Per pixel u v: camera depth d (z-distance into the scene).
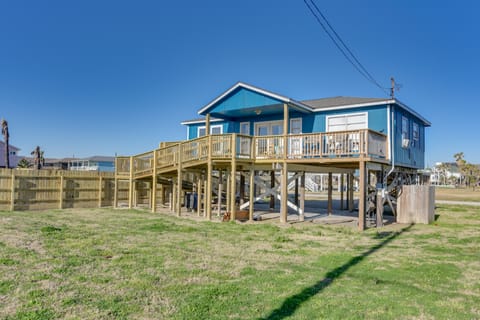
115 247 7.15
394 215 14.52
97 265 5.68
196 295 4.32
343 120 14.03
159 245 7.46
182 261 6.07
